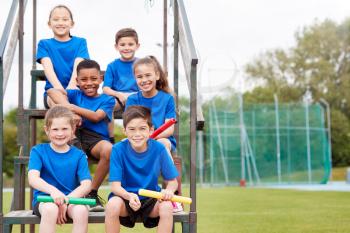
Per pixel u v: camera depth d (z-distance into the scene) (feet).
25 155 15.34
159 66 15.83
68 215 12.73
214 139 88.02
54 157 13.41
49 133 13.29
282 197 52.19
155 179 13.48
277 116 88.89
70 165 13.39
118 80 18.40
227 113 88.74
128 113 13.10
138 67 15.39
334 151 152.87
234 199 49.44
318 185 85.87
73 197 12.87
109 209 12.70
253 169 89.15
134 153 13.38
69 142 15.08
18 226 26.71
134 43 18.30
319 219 30.71
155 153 13.51
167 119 15.70
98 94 15.79
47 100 16.83
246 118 90.43
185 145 84.84
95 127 15.37
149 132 13.28
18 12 16.75
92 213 13.30
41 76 17.57
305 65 165.07
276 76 168.96
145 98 15.84
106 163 14.90
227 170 88.22
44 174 13.38
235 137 88.53
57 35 17.70
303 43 167.63
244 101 163.12
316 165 90.33
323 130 90.33
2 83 12.97
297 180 89.86
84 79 15.44
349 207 39.47
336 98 162.50
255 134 90.17
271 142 89.97
